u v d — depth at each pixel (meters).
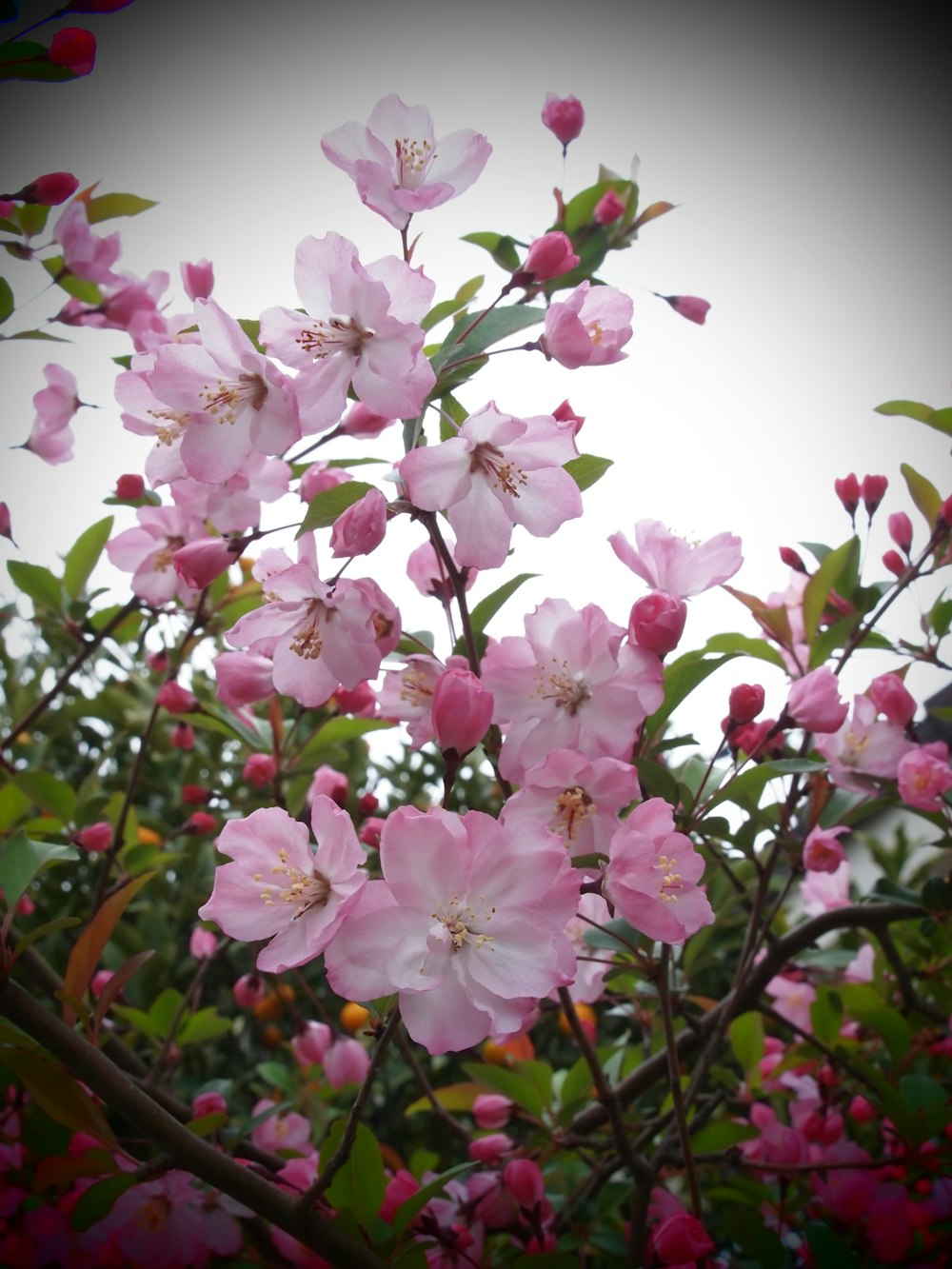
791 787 0.36
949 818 0.36
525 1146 0.37
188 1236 0.33
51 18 0.29
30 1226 0.33
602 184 0.38
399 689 0.30
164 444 0.28
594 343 0.28
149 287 0.40
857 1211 0.36
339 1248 0.25
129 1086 0.25
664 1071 0.36
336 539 0.25
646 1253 0.32
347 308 0.25
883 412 0.39
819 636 0.37
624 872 0.24
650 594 0.27
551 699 0.27
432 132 0.29
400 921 0.23
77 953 0.26
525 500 0.26
